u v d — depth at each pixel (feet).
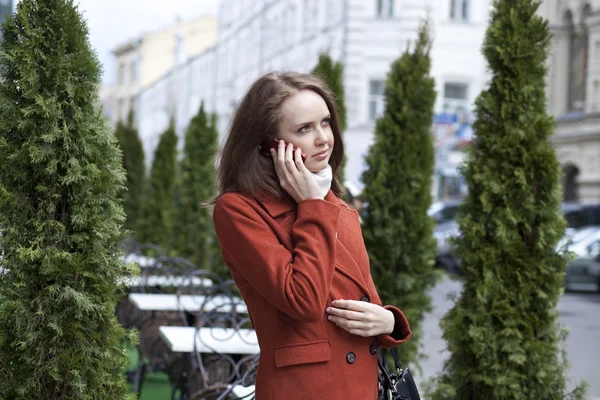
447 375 13.38
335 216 7.23
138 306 19.98
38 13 9.20
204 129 35.88
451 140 80.79
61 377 9.03
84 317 9.14
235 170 7.57
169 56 196.13
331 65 22.97
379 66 85.15
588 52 86.33
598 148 83.51
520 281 12.61
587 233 56.13
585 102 86.58
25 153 9.01
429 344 30.50
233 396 13.43
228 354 16.79
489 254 12.82
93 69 9.30
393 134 19.02
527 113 13.01
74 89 9.18
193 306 19.99
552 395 12.60
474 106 13.48
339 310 7.18
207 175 35.22
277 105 7.45
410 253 18.81
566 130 87.56
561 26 89.92
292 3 99.66
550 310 12.78
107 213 9.37
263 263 7.00
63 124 9.08
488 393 12.76
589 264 51.96
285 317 7.17
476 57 87.51
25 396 9.01
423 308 18.89
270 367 7.22
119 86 215.10
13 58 8.96
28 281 9.07
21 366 9.12
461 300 13.20
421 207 18.85
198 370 16.79
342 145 8.24
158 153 38.24
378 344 7.61
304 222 7.18
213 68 138.00
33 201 9.16
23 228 9.04
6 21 9.09
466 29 87.30
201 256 35.37
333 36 87.86
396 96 19.06
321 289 6.93
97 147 9.34
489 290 12.71
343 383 7.17
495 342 12.66
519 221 12.77
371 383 7.45
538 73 13.14
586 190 84.64
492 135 13.08
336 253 7.50
